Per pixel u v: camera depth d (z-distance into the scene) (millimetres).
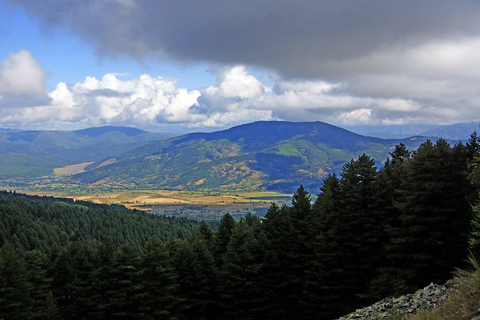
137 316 48812
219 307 57156
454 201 38344
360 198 48844
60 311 56375
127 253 52906
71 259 64000
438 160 39406
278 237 59469
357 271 47969
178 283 55062
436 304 20062
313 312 48438
